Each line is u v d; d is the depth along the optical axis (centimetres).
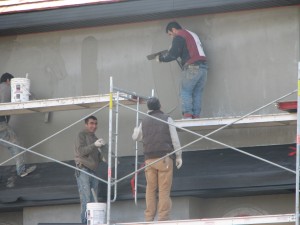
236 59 3148
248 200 3091
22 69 3406
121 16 3181
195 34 3139
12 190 3203
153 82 3241
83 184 3034
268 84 3103
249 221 2659
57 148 3331
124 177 2856
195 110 3083
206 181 2975
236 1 3041
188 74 3072
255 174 2928
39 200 3175
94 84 3316
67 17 3225
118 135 3259
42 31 3381
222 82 3150
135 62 3275
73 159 3306
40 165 3319
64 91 3350
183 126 2989
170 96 3216
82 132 3070
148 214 2864
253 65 3127
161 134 2844
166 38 3244
